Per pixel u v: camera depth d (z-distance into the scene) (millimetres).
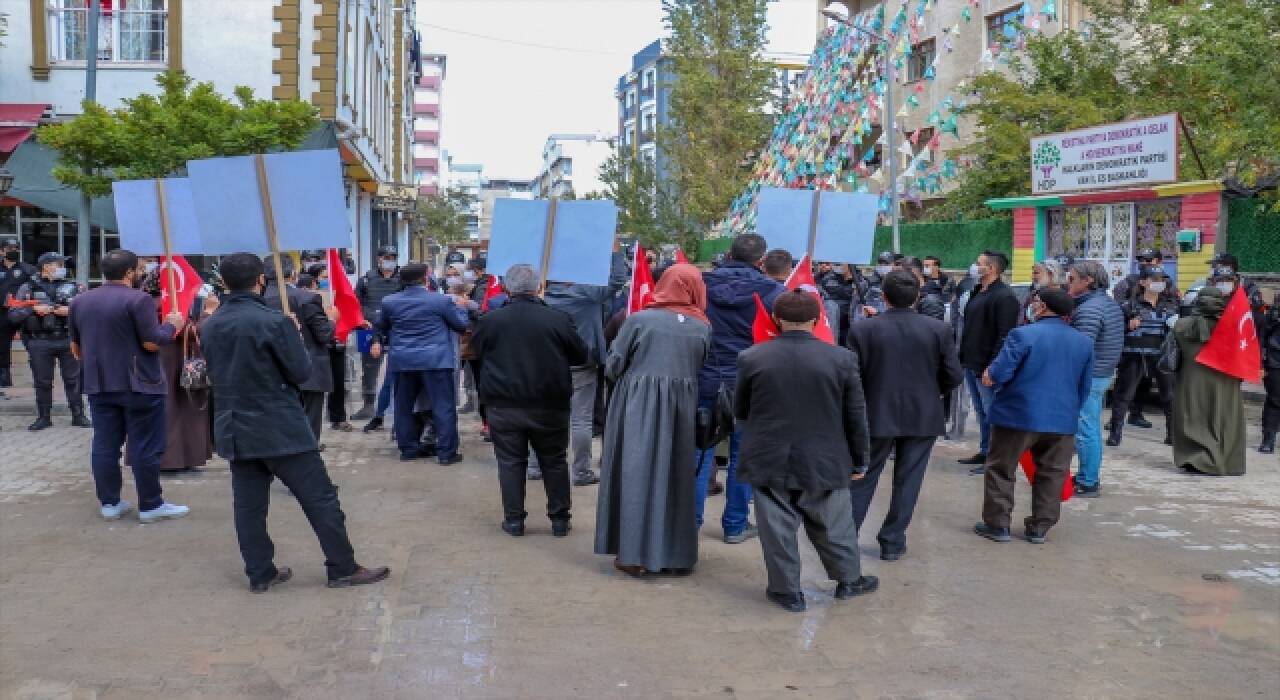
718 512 7547
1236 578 6059
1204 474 9000
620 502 5992
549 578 5926
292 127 14523
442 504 7648
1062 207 15734
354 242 24953
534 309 6699
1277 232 13102
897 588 5840
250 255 5594
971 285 10742
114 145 13484
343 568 5727
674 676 4562
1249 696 4418
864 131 20781
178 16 18016
